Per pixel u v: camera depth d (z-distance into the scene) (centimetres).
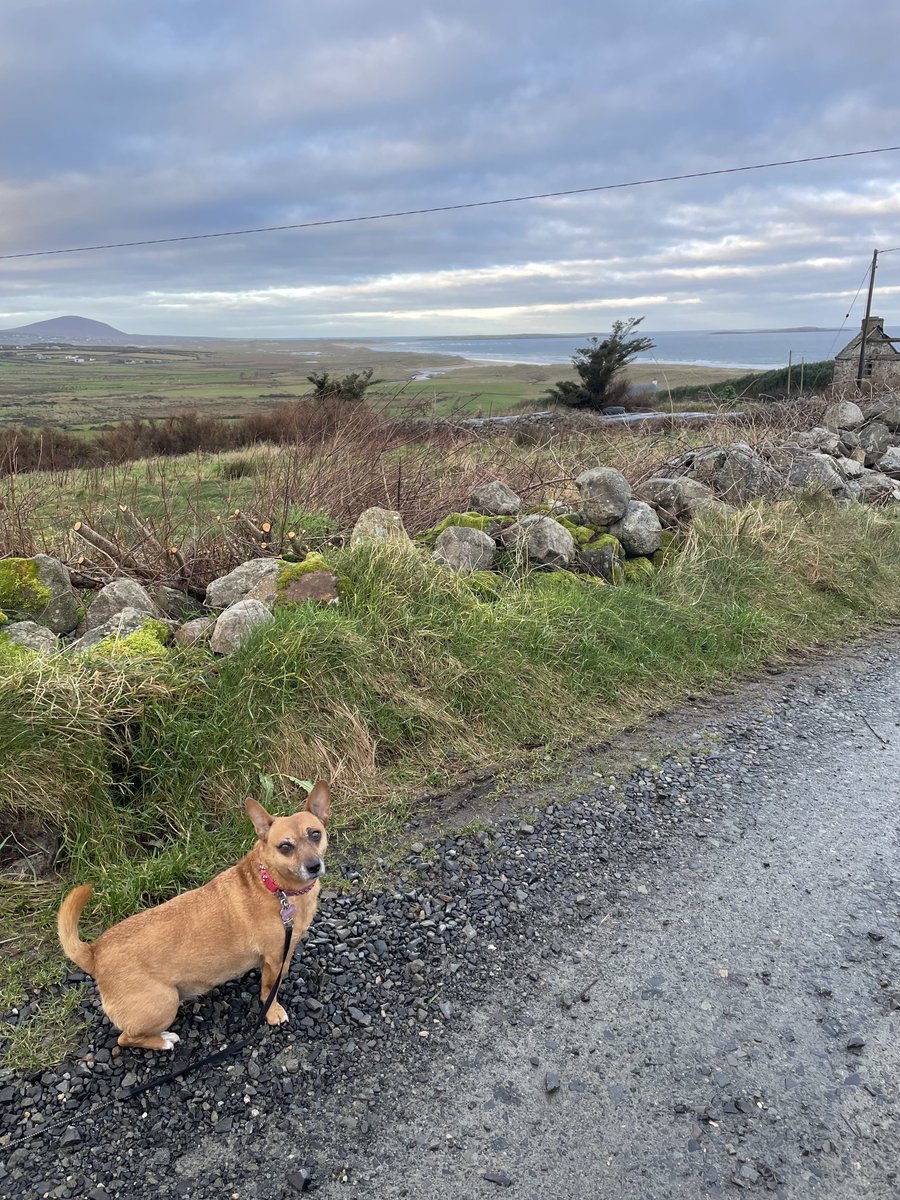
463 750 521
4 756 380
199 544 723
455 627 594
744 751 560
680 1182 248
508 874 408
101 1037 295
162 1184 242
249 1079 281
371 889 389
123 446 1855
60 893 362
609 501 841
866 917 384
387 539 664
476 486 934
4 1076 276
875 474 1240
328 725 488
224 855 394
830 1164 256
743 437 1218
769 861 430
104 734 426
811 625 820
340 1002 319
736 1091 283
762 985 336
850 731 601
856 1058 299
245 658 488
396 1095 277
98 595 577
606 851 434
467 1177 248
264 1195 240
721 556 849
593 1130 266
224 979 296
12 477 788
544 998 326
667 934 368
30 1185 240
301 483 866
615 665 638
